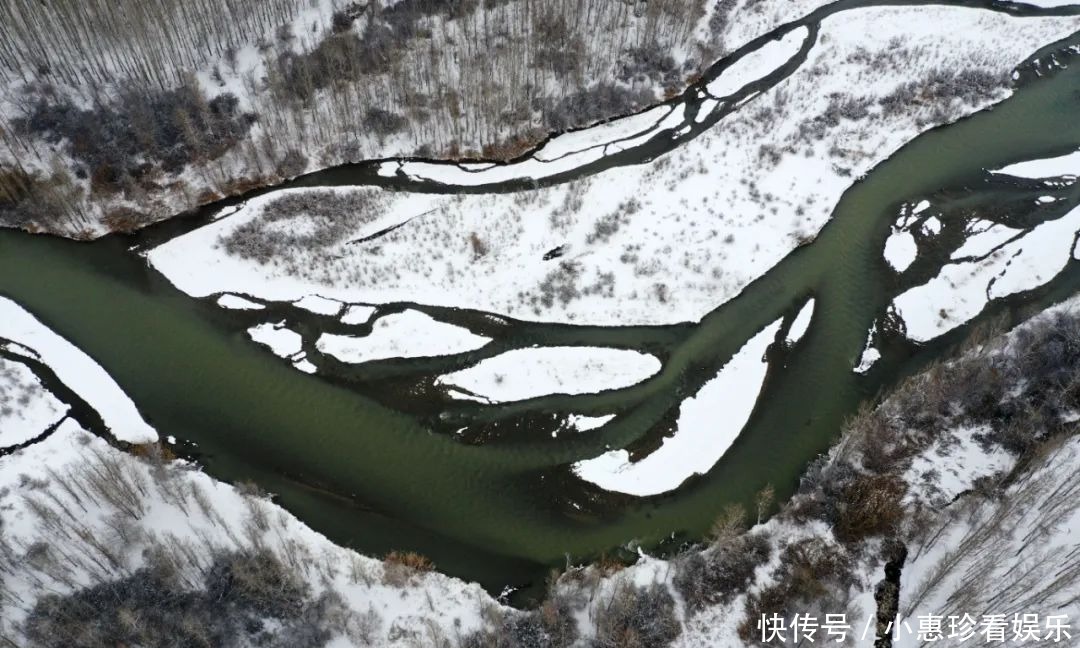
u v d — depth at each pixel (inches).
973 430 1508.4
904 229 1894.7
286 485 1456.7
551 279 1770.4
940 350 1675.7
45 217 1882.4
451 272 1787.6
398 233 1868.8
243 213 1915.6
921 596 1250.6
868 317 1731.1
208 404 1572.3
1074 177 2003.0
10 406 1535.4
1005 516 1343.5
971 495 1402.6
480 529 1409.9
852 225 1905.8
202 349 1663.4
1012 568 1282.0
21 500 1374.3
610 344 1674.5
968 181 2004.2
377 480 1472.7
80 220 1887.3
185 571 1277.1
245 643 1214.3
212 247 1840.6
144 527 1342.3
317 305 1734.7
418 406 1578.5
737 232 1872.5
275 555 1321.4
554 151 2082.9
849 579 1312.7
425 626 1263.5
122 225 1886.1
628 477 1477.6
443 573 1348.4
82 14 2091.5
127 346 1662.2
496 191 1984.5
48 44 2090.3
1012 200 1955.0
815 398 1594.5
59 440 1494.8
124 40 2116.1
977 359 1588.3
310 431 1539.1
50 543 1295.5
